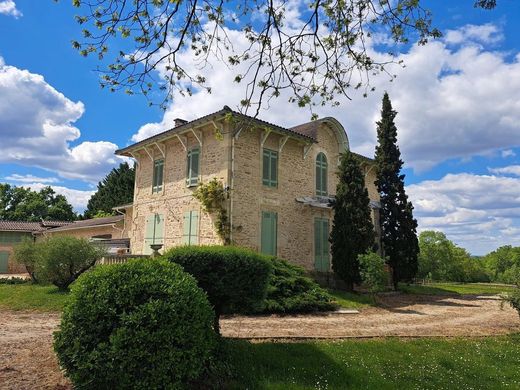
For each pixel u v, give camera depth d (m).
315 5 5.08
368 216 18.98
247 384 5.69
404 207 22.67
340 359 7.09
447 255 43.53
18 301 14.33
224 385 5.60
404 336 9.73
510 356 8.33
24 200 51.03
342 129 22.67
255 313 12.38
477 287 31.64
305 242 20.20
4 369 5.82
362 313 14.10
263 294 7.01
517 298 11.55
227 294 6.57
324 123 22.33
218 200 17.06
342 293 17.78
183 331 4.96
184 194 19.20
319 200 19.94
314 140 20.61
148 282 5.18
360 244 18.48
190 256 6.59
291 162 20.19
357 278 18.22
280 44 5.27
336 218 19.20
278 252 18.78
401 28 5.38
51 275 16.20
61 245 16.12
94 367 4.63
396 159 23.20
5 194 50.00
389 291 21.17
